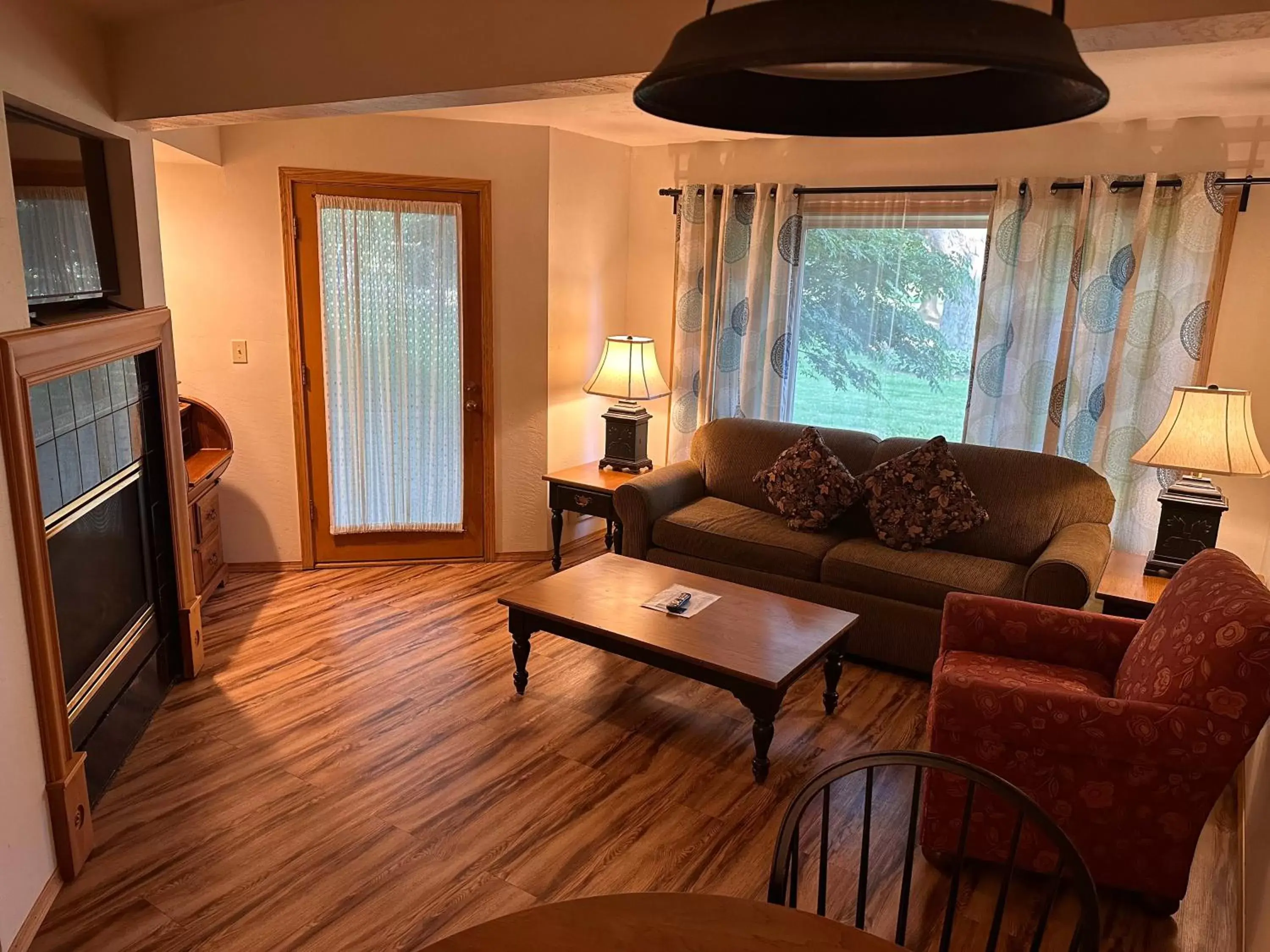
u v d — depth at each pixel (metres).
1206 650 2.12
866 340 4.54
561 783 2.88
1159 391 3.82
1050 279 3.98
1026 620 2.77
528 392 4.79
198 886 2.35
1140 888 2.30
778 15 0.72
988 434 4.23
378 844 2.54
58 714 2.30
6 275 2.12
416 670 3.64
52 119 2.51
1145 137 3.74
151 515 3.21
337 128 4.26
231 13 2.62
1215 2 1.58
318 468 4.66
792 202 4.51
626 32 2.16
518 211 4.54
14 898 2.10
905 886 1.62
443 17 2.37
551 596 3.35
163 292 3.25
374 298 4.49
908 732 3.24
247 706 3.30
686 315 4.95
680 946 1.30
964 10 0.70
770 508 4.42
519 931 1.32
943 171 4.21
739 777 2.94
